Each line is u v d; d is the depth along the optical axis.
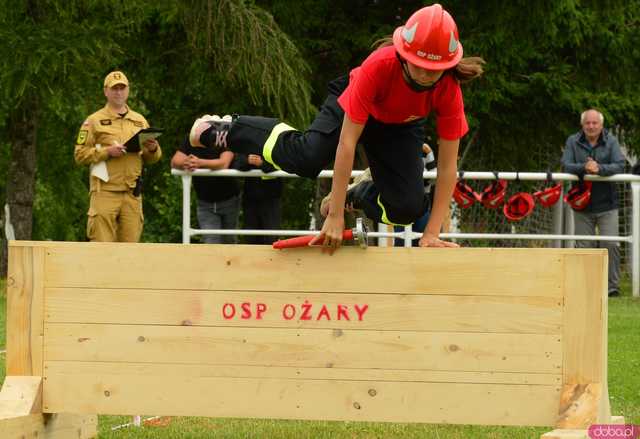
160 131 13.73
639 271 16.77
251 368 6.91
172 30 23.56
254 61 20.52
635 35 23.83
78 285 7.10
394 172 7.27
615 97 23.94
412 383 6.76
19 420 6.86
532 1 21.97
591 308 6.59
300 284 6.87
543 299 6.64
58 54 18.47
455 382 6.72
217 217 15.46
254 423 8.60
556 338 6.63
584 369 6.61
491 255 6.68
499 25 22.22
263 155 7.69
